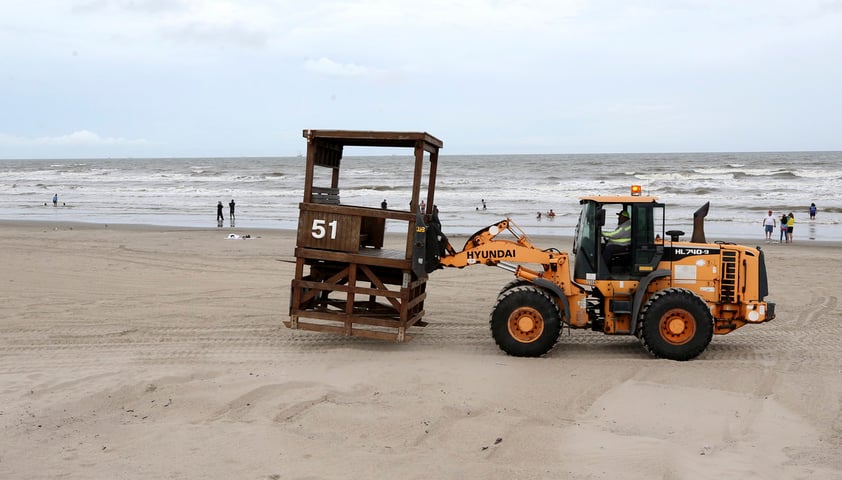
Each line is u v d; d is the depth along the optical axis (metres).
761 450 5.84
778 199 41.56
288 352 9.04
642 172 69.75
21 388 7.28
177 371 7.99
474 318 11.65
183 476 5.14
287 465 5.36
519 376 7.93
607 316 9.05
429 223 9.26
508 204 41.84
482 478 5.17
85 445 5.75
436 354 9.01
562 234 27.31
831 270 17.84
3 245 21.56
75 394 7.07
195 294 13.77
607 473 5.28
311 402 6.89
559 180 61.62
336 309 10.80
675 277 9.10
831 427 6.37
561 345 9.59
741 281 9.02
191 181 68.69
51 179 78.25
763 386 7.61
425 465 5.39
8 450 5.62
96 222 32.72
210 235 26.06
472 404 6.93
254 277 16.11
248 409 6.68
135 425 6.24
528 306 8.78
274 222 32.81
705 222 31.83
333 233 9.04
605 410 6.82
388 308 9.89
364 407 6.76
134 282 15.20
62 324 10.75
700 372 8.14
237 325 10.80
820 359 8.86
